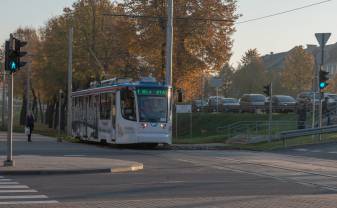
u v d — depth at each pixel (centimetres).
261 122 5391
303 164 2855
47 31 7612
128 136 3838
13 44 2327
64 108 8012
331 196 1658
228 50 5456
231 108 7400
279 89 11519
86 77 6862
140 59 5984
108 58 6550
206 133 6159
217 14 5362
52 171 2184
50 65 7294
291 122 5184
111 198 1541
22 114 9994
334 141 4300
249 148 4153
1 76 8381
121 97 3888
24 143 4522
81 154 3319
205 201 1498
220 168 2583
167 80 4359
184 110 4988
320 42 3919
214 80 5512
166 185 1883
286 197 1612
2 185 1812
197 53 5394
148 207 1370
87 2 7006
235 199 1550
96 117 4366
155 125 3881
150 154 3459
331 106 5828
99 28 6875
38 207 1347
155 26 5272
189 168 2566
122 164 2488
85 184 1866
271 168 2606
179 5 5291
